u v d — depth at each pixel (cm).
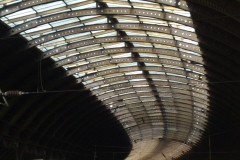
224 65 3300
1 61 3359
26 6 2739
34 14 2988
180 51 3619
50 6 2925
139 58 3994
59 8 2952
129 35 3522
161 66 4241
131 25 3188
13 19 2980
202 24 2798
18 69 3625
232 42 2778
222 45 3034
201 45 3234
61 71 4125
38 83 3919
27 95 4131
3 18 2953
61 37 3341
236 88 3747
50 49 3588
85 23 3291
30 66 3628
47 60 3772
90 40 3544
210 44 3052
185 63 3859
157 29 3153
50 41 3516
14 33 3052
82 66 4134
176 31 3117
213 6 2255
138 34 3488
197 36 3059
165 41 3412
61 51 3588
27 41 3319
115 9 2900
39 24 3025
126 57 4044
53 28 3269
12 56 3347
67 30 3278
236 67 3259
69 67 4141
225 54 3041
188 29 3083
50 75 4025
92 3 2919
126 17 3123
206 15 2506
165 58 3922
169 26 3131
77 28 3262
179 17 2828
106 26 3219
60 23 3234
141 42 3634
